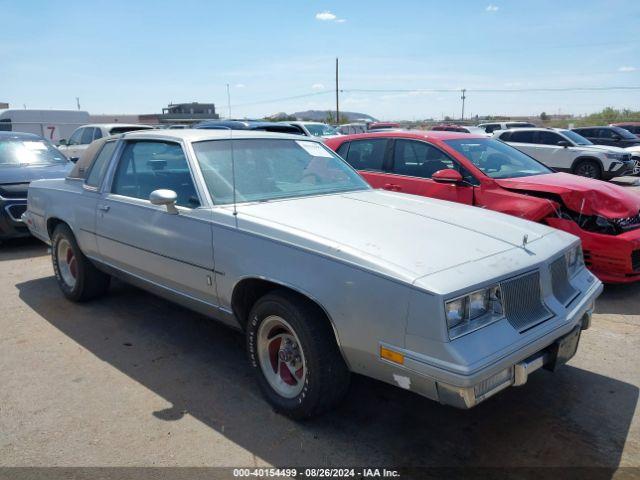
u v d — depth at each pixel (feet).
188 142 12.92
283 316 10.21
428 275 8.61
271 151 14.10
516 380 8.91
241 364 13.24
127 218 13.94
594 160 49.39
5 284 19.97
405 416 10.89
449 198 19.57
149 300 17.88
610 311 16.71
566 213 18.10
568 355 10.13
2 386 12.07
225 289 11.32
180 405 11.25
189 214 12.01
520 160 21.45
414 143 21.44
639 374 12.66
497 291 8.96
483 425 10.57
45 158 29.60
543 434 10.25
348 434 10.23
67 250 17.69
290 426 10.48
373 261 9.01
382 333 8.77
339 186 14.23
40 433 10.21
